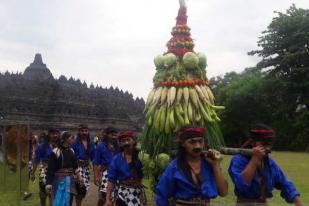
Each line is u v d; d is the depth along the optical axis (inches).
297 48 2105.1
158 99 345.1
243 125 2516.0
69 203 402.6
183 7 370.6
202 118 339.9
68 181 402.0
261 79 2422.5
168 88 346.0
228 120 2549.2
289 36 2158.0
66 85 2479.1
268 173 218.4
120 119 2554.1
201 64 356.5
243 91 2460.6
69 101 2353.6
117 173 318.7
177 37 364.2
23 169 582.9
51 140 516.1
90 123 2417.6
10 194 578.2
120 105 2662.4
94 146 494.0
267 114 2454.5
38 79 2396.7
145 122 352.2
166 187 201.2
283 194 226.1
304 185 723.4
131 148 318.3
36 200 573.0
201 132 199.0
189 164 201.0
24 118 2176.4
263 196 217.2
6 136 577.3
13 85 2230.6
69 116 2322.8
